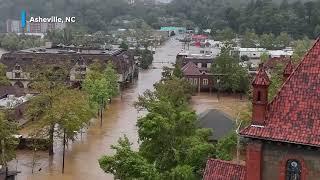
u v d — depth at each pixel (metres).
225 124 99.94
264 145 44.53
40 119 113.88
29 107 118.31
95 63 192.00
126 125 138.12
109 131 131.00
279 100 45.09
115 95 180.00
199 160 68.06
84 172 99.06
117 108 163.50
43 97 113.31
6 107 127.56
